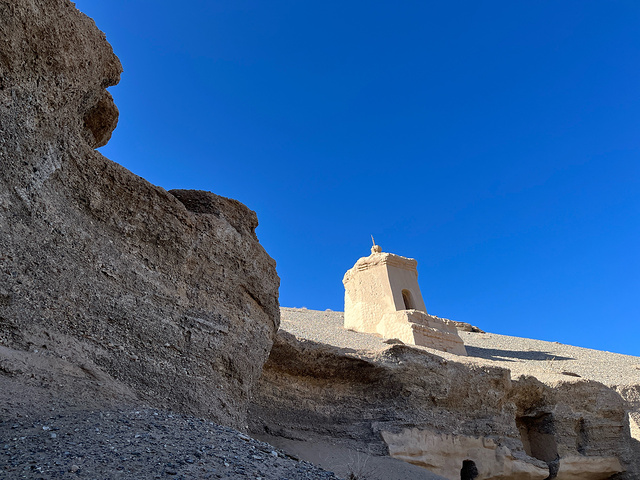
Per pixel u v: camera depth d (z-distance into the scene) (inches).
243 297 356.5
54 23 246.8
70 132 271.3
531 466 577.3
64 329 246.2
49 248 249.3
